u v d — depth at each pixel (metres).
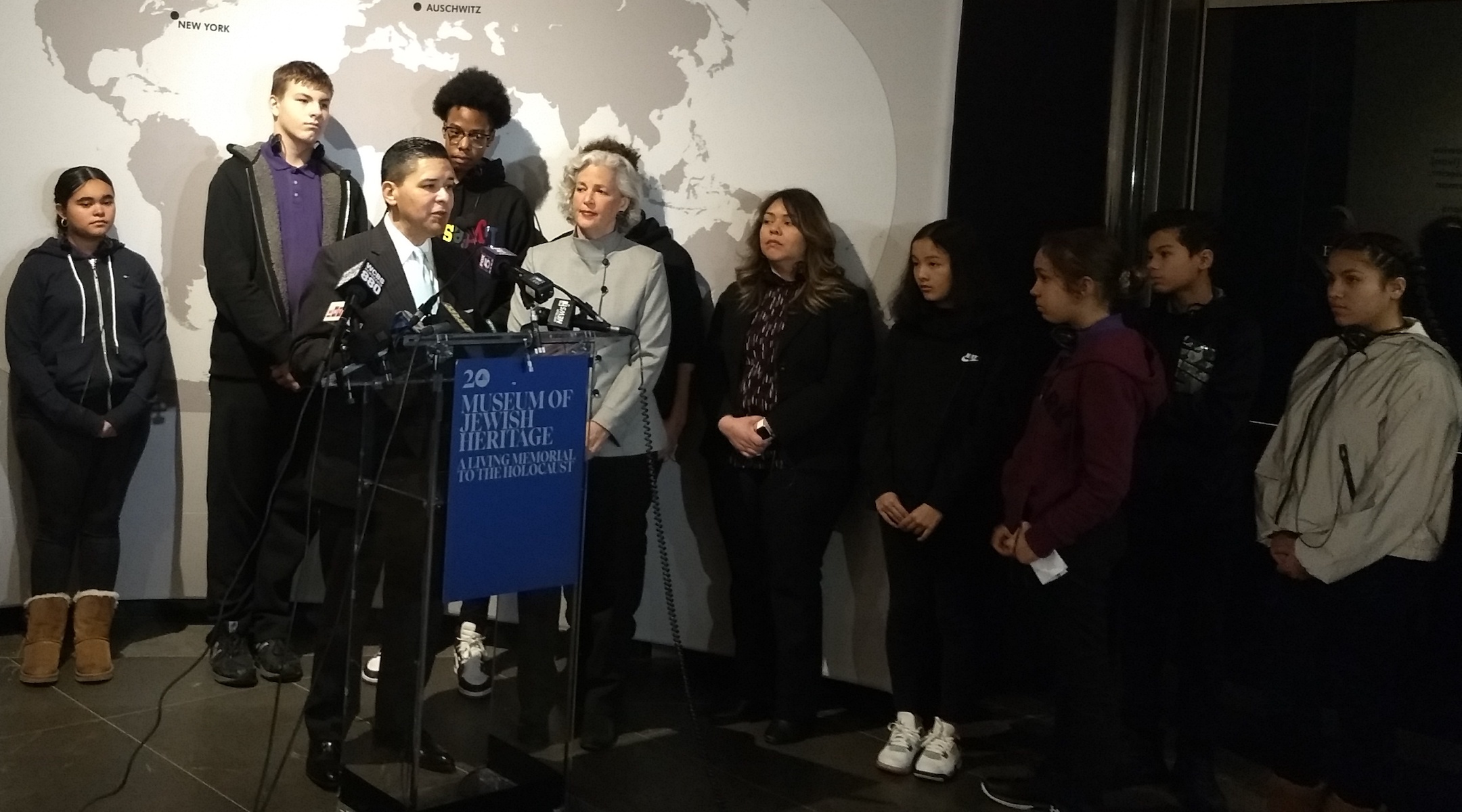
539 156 3.83
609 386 3.16
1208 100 3.49
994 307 3.18
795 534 3.34
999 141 3.44
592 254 3.24
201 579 4.00
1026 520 2.84
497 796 2.48
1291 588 2.86
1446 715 3.21
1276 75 3.40
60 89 3.72
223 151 3.84
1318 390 2.86
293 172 3.62
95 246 3.65
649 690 3.77
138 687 3.49
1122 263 2.81
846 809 3.01
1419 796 3.05
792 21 3.60
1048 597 2.82
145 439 3.85
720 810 2.92
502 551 2.37
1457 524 3.15
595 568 3.21
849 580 3.62
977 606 3.24
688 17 3.69
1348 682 2.75
